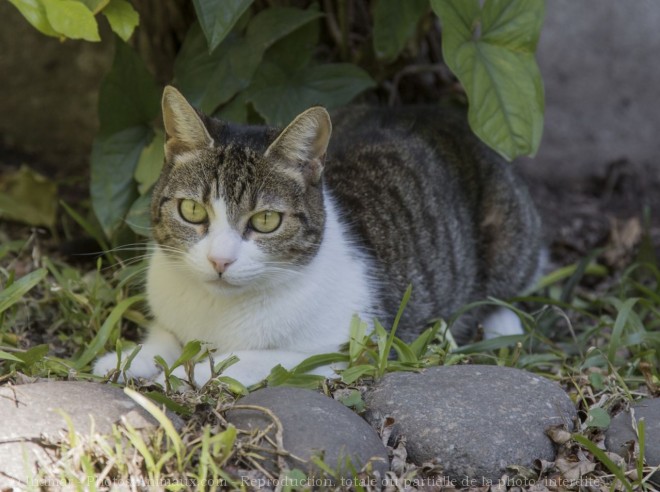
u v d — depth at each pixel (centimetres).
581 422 316
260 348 335
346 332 343
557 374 357
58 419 256
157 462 251
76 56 548
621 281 434
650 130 610
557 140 607
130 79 416
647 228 487
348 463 252
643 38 593
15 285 337
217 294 324
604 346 402
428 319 395
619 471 271
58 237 489
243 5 344
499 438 283
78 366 323
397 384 303
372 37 461
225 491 254
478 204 432
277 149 322
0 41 549
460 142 439
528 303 461
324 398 286
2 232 476
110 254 424
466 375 310
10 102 563
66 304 386
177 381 300
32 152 569
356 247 362
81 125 561
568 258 529
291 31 417
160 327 354
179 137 328
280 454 260
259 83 421
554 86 597
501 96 371
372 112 451
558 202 591
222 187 315
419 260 389
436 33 508
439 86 517
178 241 322
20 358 308
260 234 319
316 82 428
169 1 457
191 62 412
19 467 242
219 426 274
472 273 427
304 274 333
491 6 380
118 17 355
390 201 390
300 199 327
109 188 419
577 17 585
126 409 268
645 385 348
